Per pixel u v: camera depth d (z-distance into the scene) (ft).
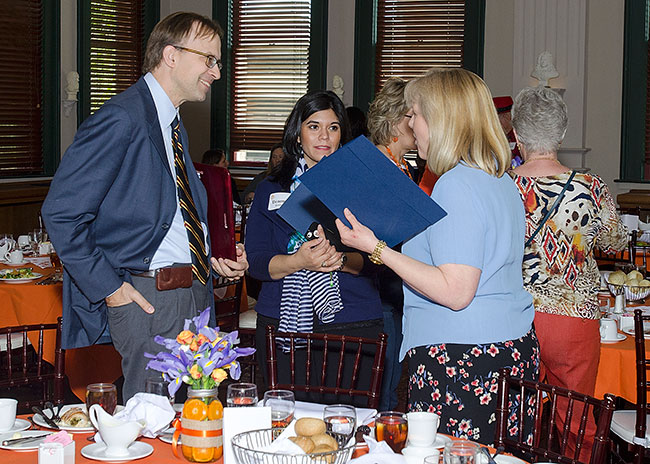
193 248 7.63
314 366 8.95
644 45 25.94
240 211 21.04
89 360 13.10
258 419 5.14
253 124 29.86
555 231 8.50
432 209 6.13
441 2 27.76
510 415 6.61
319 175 6.25
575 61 25.57
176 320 7.52
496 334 6.50
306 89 29.30
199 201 7.93
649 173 26.16
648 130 26.05
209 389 5.34
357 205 6.35
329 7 28.89
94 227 7.38
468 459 4.79
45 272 15.17
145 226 7.33
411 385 6.88
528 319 6.79
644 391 8.95
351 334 8.95
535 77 25.73
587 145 26.63
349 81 28.86
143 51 28.37
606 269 16.87
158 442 5.78
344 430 5.28
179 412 6.25
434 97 6.45
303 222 8.36
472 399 6.50
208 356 5.35
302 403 6.56
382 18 28.37
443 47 27.89
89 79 27.02
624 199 24.71
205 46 7.49
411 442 5.52
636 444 9.05
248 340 15.12
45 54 25.68
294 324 8.84
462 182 6.31
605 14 26.21
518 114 8.72
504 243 6.47
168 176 7.48
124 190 7.27
